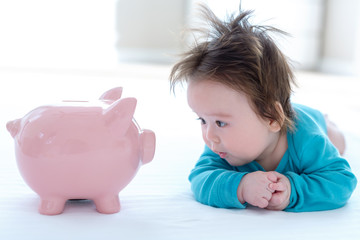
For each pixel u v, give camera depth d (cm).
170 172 122
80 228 81
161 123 192
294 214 95
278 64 99
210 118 96
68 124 85
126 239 77
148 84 332
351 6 510
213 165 107
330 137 136
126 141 88
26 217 86
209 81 94
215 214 92
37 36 485
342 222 90
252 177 95
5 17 473
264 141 99
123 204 96
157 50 522
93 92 278
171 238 78
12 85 290
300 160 103
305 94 336
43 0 480
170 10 518
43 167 85
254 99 94
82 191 87
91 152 85
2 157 129
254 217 91
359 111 264
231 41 97
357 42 494
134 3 511
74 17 492
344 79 461
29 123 88
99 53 504
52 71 380
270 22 540
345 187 98
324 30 558
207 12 109
